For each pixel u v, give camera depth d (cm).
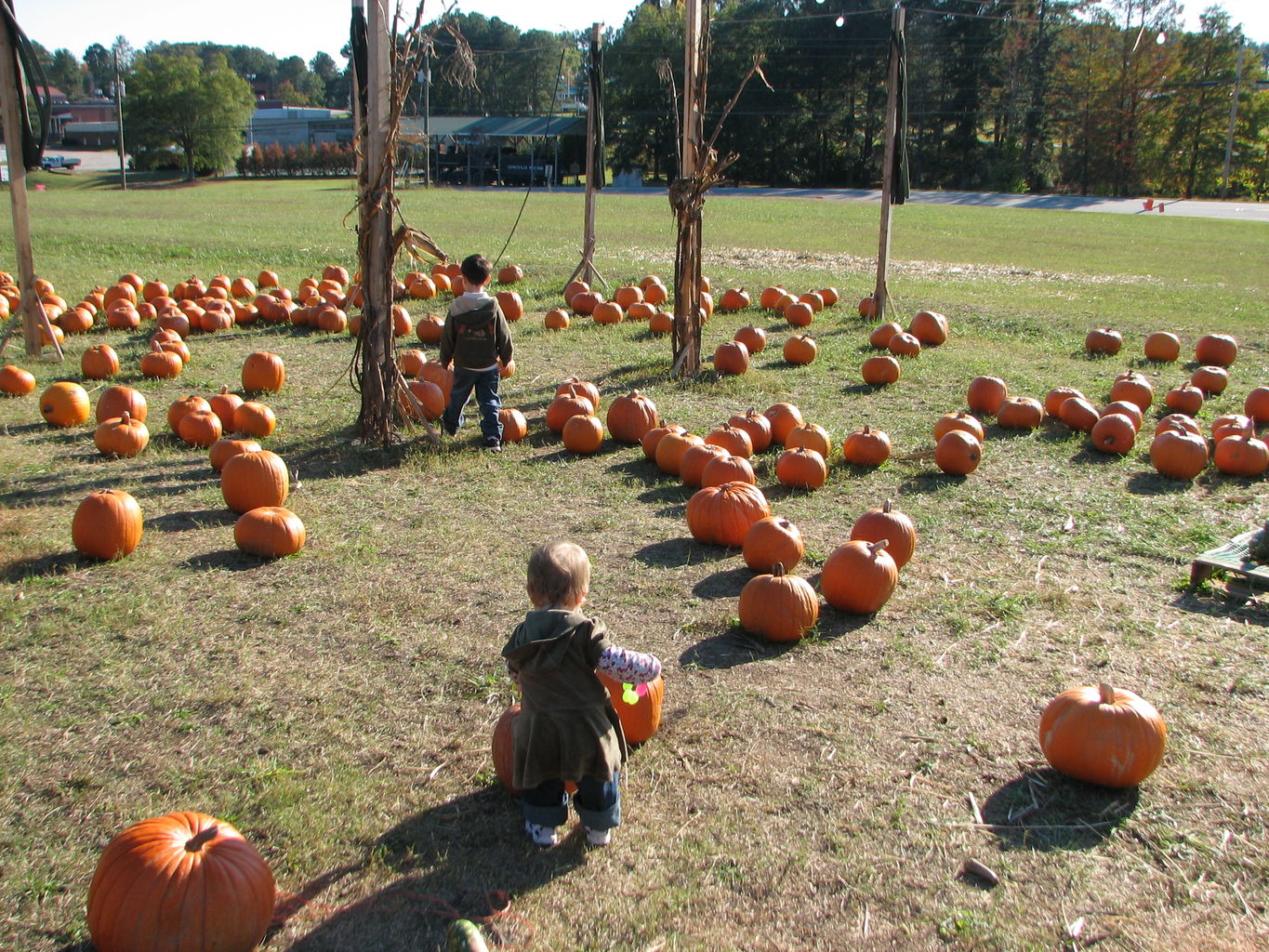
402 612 555
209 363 1249
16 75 1167
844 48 7444
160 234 2897
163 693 465
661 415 1012
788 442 846
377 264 859
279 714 449
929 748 431
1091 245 3106
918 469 842
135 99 8188
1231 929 328
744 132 7544
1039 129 7350
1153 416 1038
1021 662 511
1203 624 555
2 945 315
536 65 9800
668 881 347
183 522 691
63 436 903
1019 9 7225
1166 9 6969
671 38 7438
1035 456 888
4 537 650
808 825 379
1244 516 736
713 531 658
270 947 314
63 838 366
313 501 742
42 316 1234
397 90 816
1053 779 410
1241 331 1545
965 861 360
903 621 557
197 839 308
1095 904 339
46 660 493
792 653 517
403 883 344
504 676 485
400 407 898
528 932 322
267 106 14712
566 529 694
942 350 1377
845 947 319
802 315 1543
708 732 441
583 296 1645
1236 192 7219
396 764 414
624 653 341
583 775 351
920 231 3516
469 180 7069
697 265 1141
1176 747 435
